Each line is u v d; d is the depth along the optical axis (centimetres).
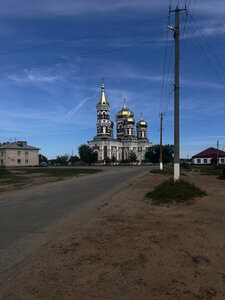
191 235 571
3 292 334
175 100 1408
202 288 344
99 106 8419
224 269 402
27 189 1516
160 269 400
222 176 2461
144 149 8838
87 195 1209
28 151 7519
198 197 1088
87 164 8244
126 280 364
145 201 1021
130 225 659
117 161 8275
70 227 643
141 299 318
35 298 320
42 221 709
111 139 8250
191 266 411
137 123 9500
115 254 460
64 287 346
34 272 390
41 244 516
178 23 1427
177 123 1392
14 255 458
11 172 3428
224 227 636
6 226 657
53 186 1656
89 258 442
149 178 2202
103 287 345
